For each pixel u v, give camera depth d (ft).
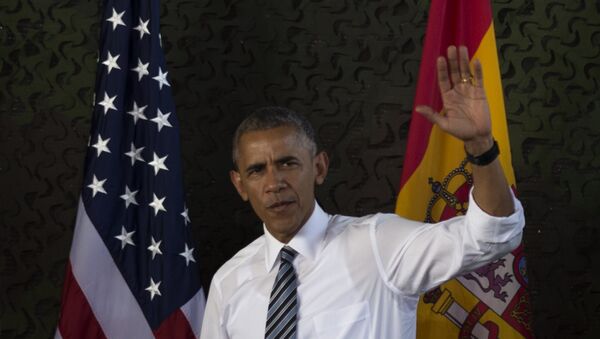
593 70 12.76
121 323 10.91
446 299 10.84
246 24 13.07
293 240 7.83
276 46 13.08
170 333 10.91
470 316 10.75
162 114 11.47
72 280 10.89
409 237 7.31
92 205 11.06
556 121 12.69
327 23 13.07
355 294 7.47
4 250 12.80
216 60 13.10
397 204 11.00
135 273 11.12
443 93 6.44
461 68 6.46
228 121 13.03
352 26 13.05
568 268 12.44
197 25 13.10
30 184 12.91
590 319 12.35
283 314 7.50
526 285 10.72
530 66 12.80
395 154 12.82
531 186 12.58
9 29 13.12
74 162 12.96
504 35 12.84
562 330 12.34
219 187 12.95
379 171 12.80
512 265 10.73
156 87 11.49
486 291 10.74
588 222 12.52
